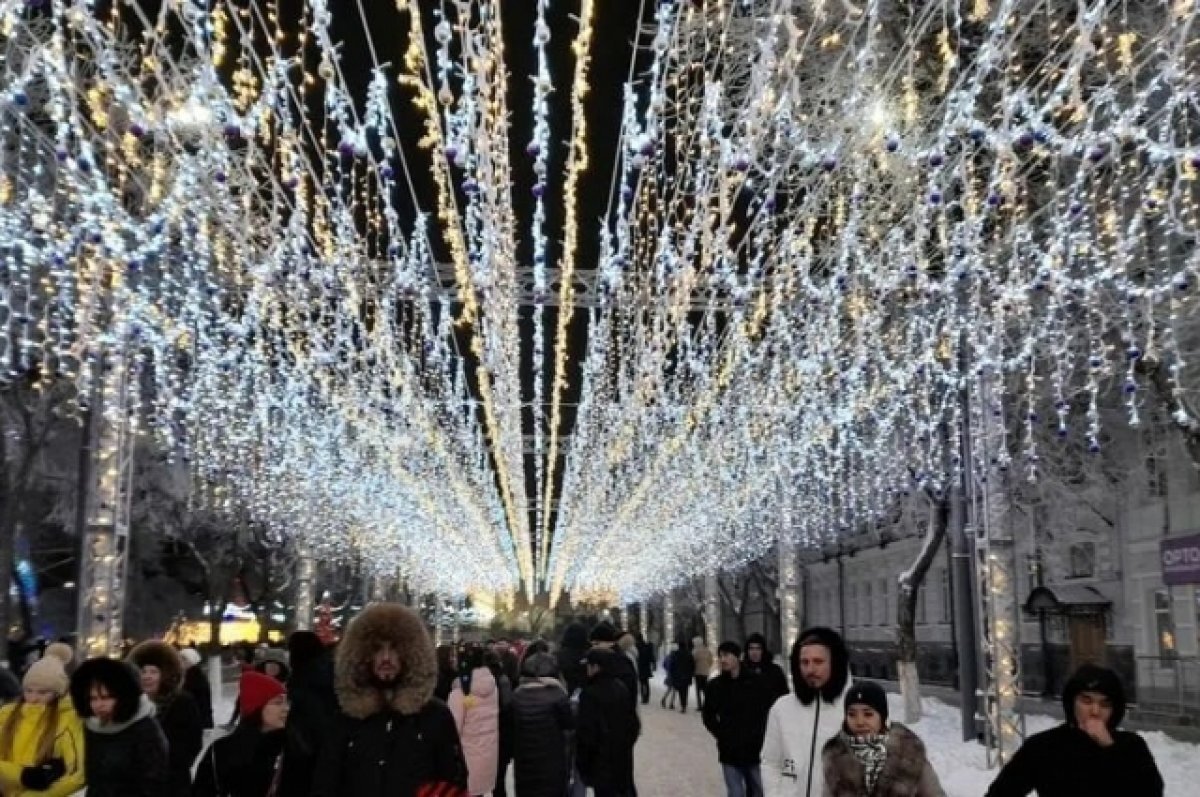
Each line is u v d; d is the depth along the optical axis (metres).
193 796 6.72
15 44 8.81
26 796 6.47
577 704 10.79
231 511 30.98
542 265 11.94
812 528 40.62
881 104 9.75
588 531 57.66
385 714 5.59
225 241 14.77
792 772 5.98
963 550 18.28
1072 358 17.08
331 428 28.06
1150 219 14.49
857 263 15.78
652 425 30.58
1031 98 11.45
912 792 5.20
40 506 30.47
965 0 11.12
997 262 15.22
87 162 8.55
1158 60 9.91
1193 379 15.70
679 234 14.75
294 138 9.51
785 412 24.88
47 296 16.73
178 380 23.33
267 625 46.50
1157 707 24.77
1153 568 27.31
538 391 22.62
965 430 16.47
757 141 9.19
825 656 6.04
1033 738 5.60
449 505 44.66
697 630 67.69
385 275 18.05
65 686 6.84
